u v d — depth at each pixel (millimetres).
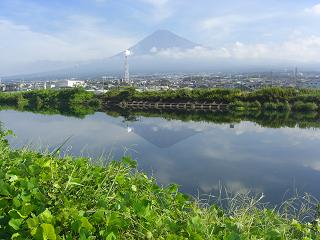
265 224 4137
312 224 4445
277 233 3650
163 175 28219
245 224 4043
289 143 49344
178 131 61625
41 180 3793
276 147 46469
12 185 3457
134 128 63406
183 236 3322
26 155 4938
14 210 2873
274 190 25844
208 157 38750
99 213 3113
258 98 97500
